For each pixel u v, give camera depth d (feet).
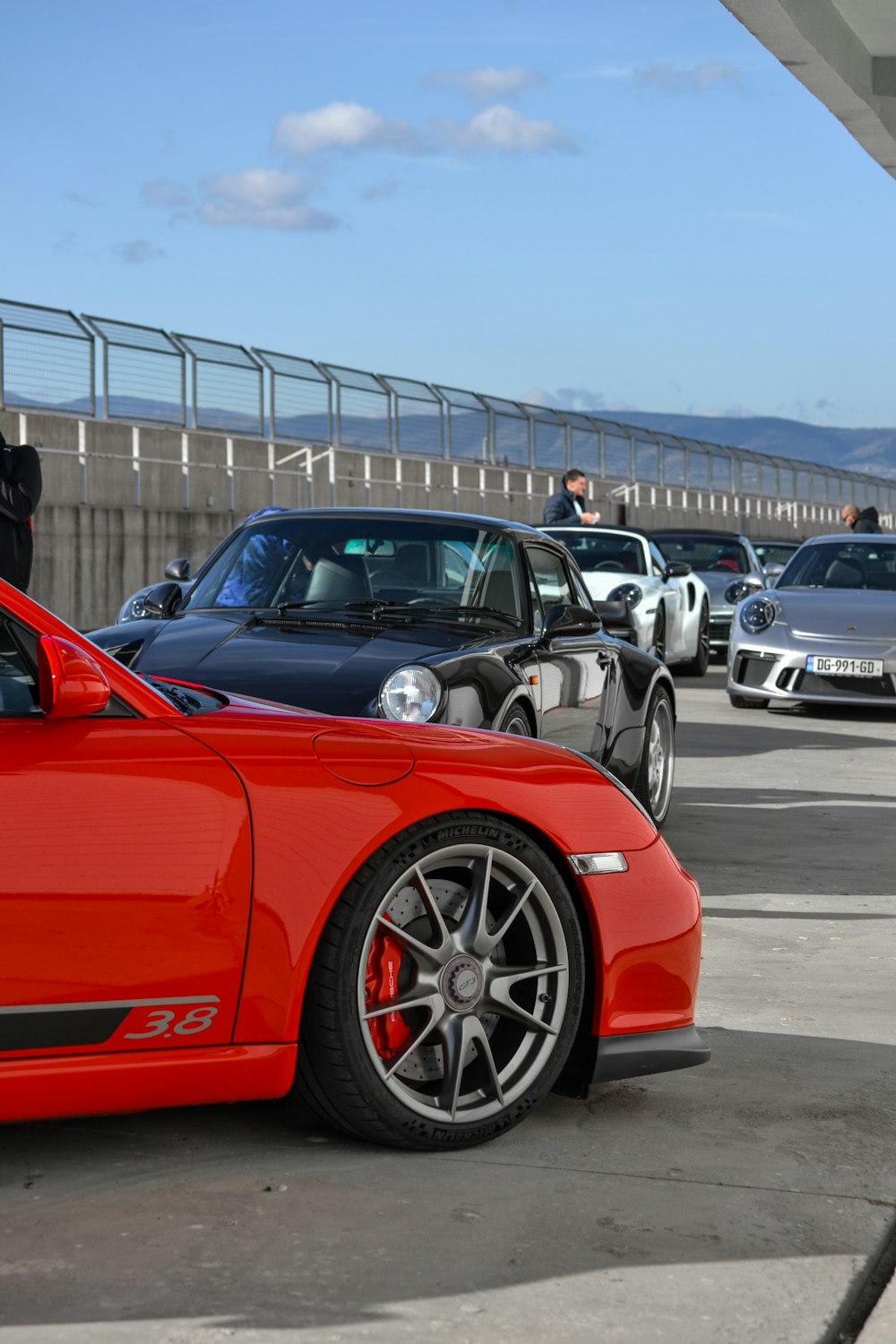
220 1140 13.00
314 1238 11.04
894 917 22.58
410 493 122.31
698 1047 14.07
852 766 39.29
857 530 76.23
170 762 11.99
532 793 13.39
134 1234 11.05
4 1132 13.07
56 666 11.18
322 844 12.32
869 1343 9.70
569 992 13.44
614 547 61.11
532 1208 11.70
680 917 13.99
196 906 11.87
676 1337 9.75
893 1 60.08
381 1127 12.66
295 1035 12.34
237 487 100.89
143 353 91.66
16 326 81.56
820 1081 14.88
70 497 84.69
